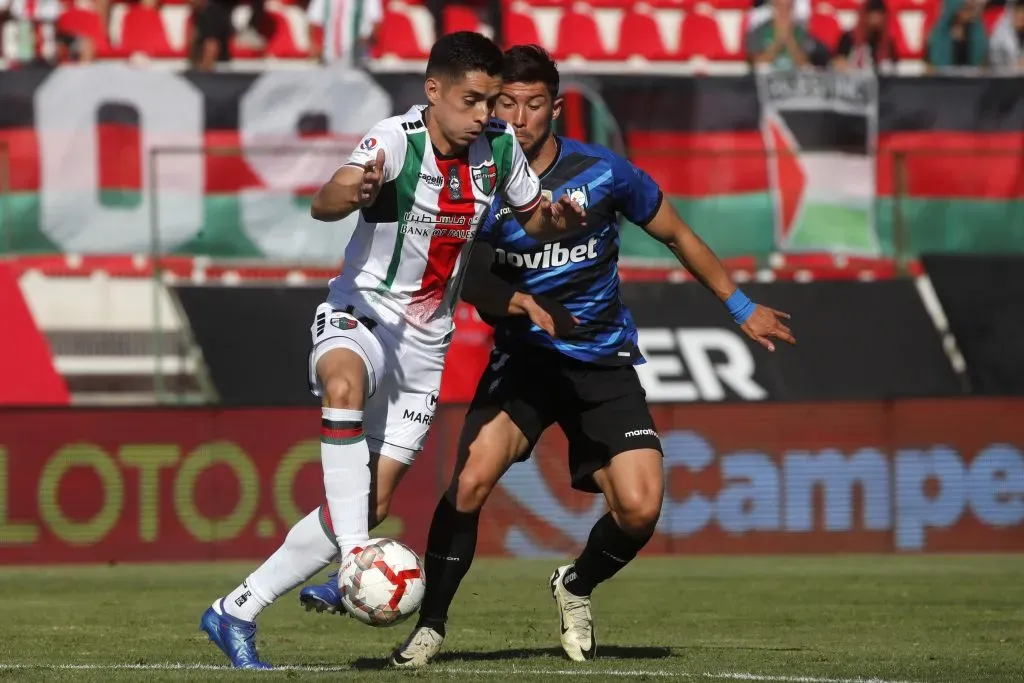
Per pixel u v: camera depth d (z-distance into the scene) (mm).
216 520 40312
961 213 52062
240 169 48750
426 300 17484
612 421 19438
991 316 48281
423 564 18781
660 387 46031
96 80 48938
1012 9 55875
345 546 16359
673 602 29703
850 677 17656
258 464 40531
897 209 49375
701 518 41500
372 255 17188
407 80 50406
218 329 45875
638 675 17328
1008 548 42094
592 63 56031
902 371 47281
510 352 19688
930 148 52438
